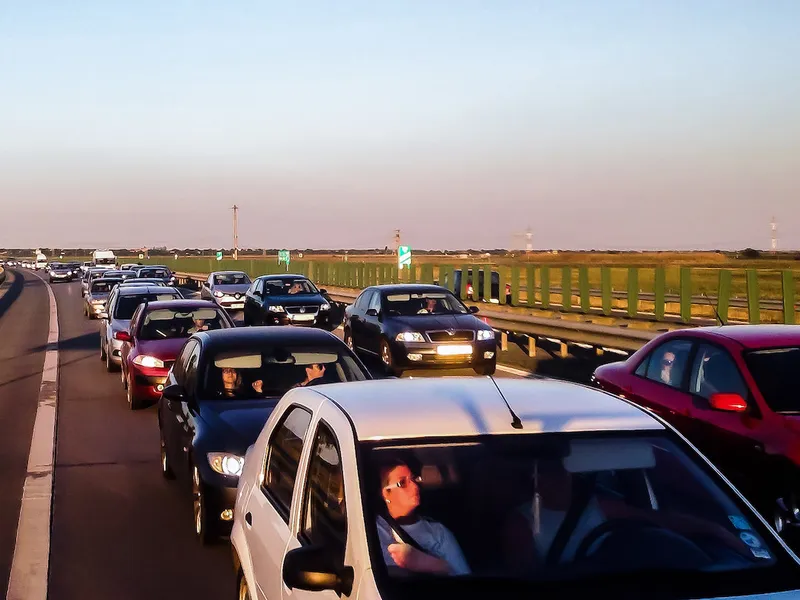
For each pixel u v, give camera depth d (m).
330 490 3.59
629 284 19.70
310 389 4.41
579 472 3.47
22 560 6.59
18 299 47.81
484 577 3.07
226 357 8.17
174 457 8.35
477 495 3.37
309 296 26.05
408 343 15.65
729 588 3.00
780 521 6.12
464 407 3.75
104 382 16.30
